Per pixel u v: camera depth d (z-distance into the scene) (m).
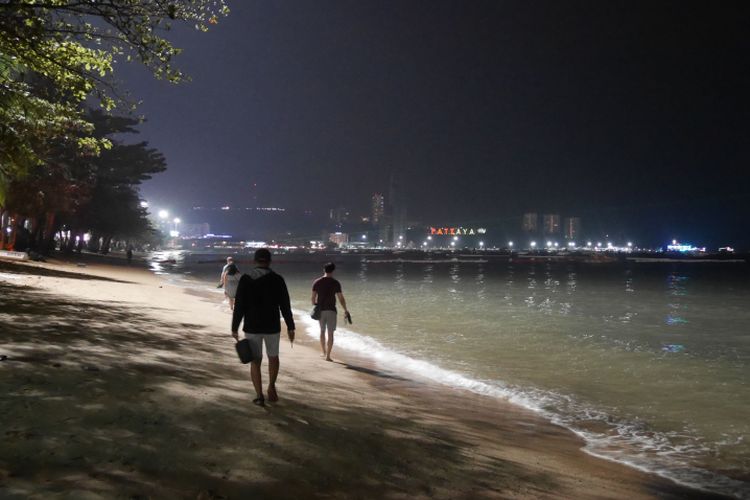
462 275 79.44
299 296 32.25
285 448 5.38
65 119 13.19
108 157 58.78
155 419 5.64
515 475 5.68
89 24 10.37
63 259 47.75
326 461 5.21
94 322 12.18
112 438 4.94
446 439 6.77
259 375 6.89
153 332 12.15
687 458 6.79
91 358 8.18
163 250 193.25
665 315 25.59
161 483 4.16
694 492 5.70
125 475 4.21
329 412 7.18
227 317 18.42
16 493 3.67
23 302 13.70
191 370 8.48
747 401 9.47
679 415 8.66
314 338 15.89
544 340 16.33
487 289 44.56
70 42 10.83
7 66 11.63
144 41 10.28
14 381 6.32
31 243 43.56
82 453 4.50
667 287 54.41
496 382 10.75
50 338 9.34
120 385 6.79
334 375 10.29
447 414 8.22
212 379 8.04
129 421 5.47
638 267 157.25
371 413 7.57
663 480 6.03
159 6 10.10
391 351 13.97
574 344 15.65
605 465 6.42
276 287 6.89
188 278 48.34
